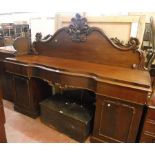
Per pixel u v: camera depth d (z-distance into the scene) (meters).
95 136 1.65
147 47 1.72
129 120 1.40
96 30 1.65
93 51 1.74
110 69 1.57
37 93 2.09
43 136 1.81
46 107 1.90
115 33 1.70
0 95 1.24
